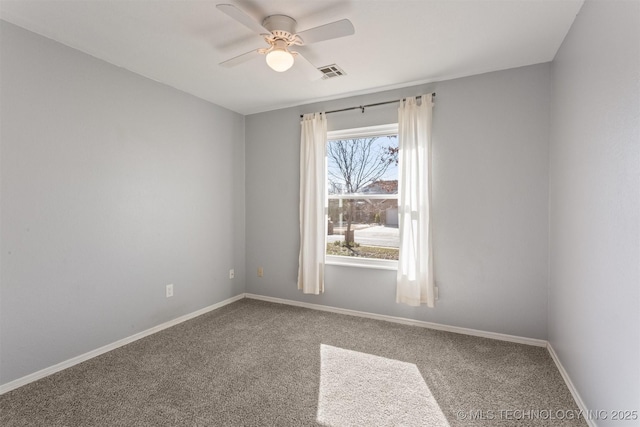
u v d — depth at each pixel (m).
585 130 1.81
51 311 2.25
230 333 2.98
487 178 2.83
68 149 2.34
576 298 1.94
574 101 2.00
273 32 1.97
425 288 3.03
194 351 2.61
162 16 1.99
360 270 3.42
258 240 4.05
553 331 2.48
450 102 2.97
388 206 3.40
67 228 2.34
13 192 2.05
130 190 2.78
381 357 2.51
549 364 2.38
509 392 2.03
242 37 2.25
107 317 2.61
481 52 2.46
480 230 2.86
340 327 3.12
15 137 2.05
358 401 1.95
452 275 2.98
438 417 1.80
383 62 2.63
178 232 3.24
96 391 2.04
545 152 2.63
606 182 1.54
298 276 3.72
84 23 2.06
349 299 3.49
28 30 2.11
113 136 2.64
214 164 3.67
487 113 2.82
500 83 2.77
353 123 3.44
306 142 3.59
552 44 2.33
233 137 3.95
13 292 2.06
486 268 2.85
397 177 3.36
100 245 2.56
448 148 2.97
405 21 2.04
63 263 2.32
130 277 2.79
